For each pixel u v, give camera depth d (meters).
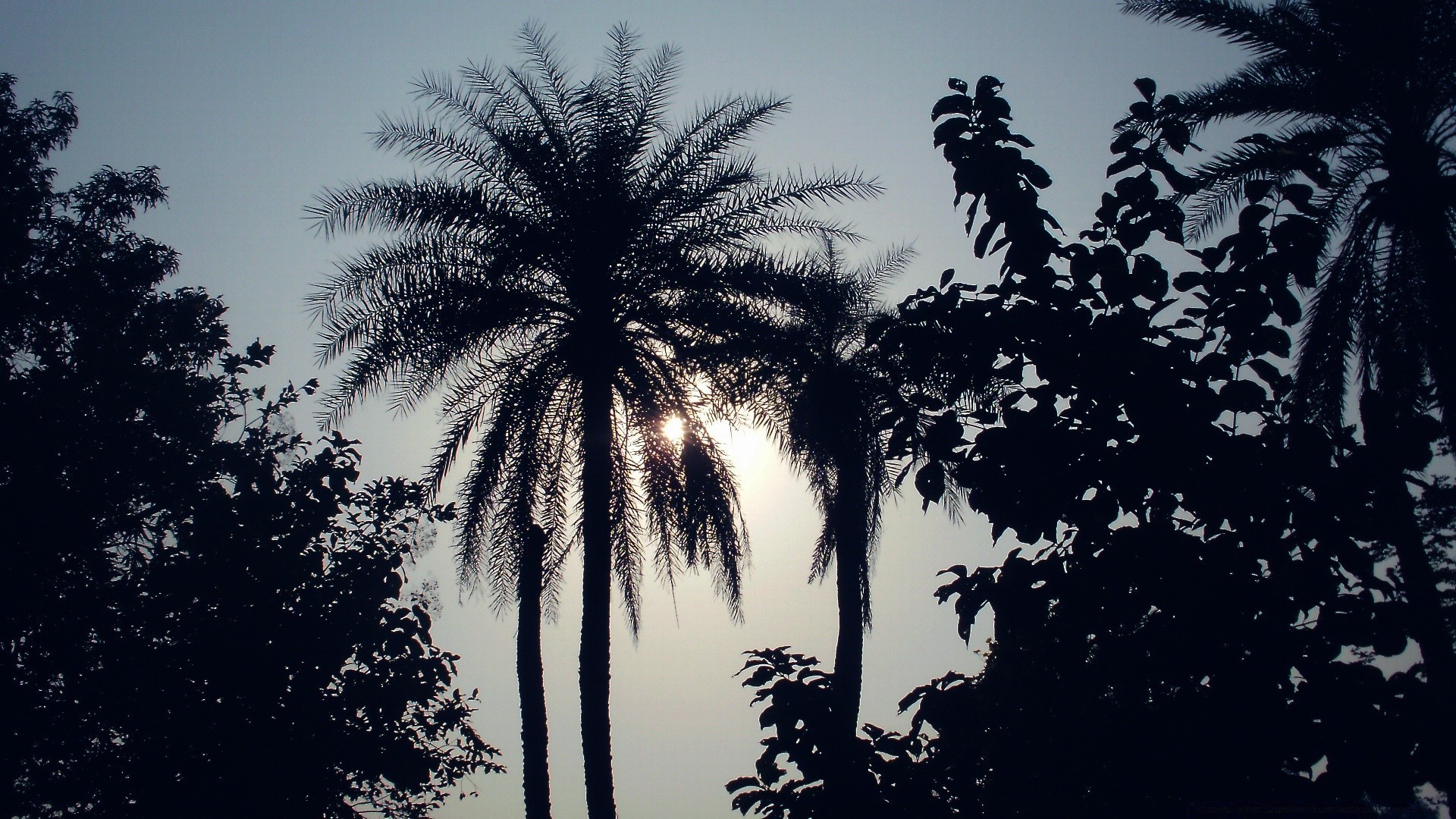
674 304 16.97
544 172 16.62
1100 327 5.02
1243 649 4.35
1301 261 4.79
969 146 5.70
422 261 16.70
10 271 17.38
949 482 18.42
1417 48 15.64
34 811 14.89
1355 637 4.21
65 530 15.62
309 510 16.08
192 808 14.20
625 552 19.02
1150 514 4.84
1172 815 4.39
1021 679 4.89
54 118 18.70
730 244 17.30
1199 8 16.75
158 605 15.34
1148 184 5.35
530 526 17.61
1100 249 5.24
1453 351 15.67
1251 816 4.18
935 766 5.68
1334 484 4.34
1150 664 4.46
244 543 15.41
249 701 14.84
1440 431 4.43
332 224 16.41
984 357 5.20
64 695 15.34
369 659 15.98
